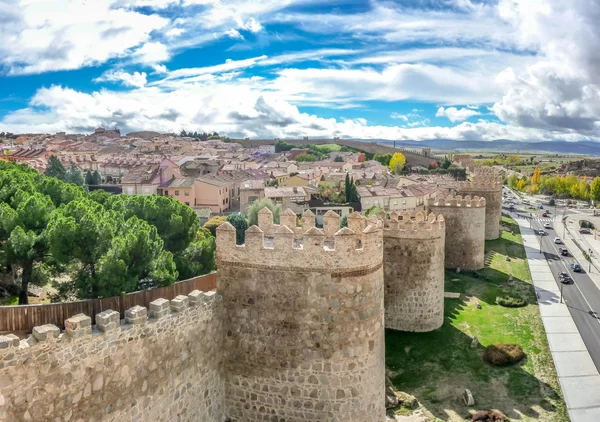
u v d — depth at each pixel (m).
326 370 25.52
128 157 179.12
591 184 199.38
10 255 35.62
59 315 24.73
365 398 26.03
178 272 40.06
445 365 40.69
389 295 46.69
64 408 17.94
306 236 25.16
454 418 32.94
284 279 25.62
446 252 70.81
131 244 34.59
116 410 20.02
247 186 123.75
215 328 26.14
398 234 45.88
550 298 62.34
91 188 127.81
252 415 26.88
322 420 25.77
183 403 23.83
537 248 97.31
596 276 76.94
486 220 96.94
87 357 18.66
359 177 156.75
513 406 34.91
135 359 20.80
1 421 15.98
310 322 25.48
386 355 41.94
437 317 47.09
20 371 16.42
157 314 21.98
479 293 60.84
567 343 46.81
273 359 26.16
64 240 33.56
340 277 25.09
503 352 41.94
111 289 32.94
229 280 26.59
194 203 123.88
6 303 37.53
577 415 34.00
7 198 43.22
